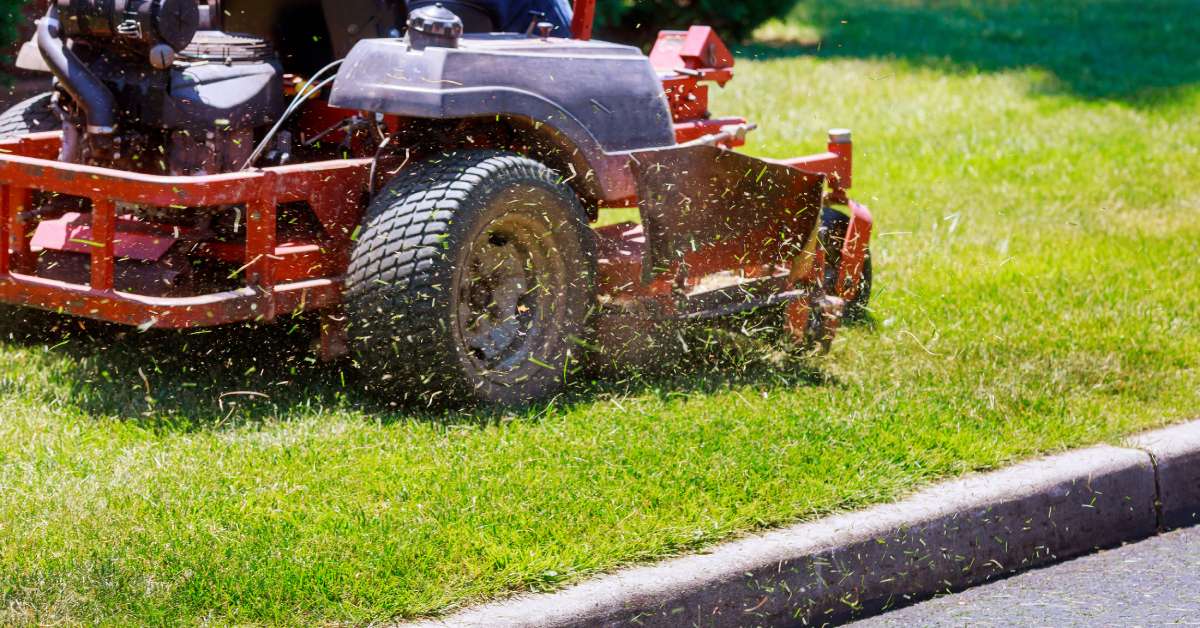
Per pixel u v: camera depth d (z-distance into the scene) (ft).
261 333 18.84
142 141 16.88
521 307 17.19
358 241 16.12
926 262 24.32
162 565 12.23
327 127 19.34
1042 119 41.68
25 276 16.19
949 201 29.94
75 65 16.25
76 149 17.15
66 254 16.83
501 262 16.93
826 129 38.22
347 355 18.12
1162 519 15.88
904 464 15.07
